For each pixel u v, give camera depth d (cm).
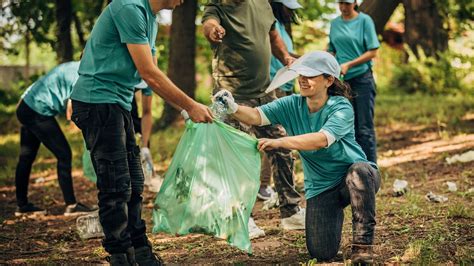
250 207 455
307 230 480
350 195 451
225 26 563
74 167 1106
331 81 459
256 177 457
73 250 580
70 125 1563
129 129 451
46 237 636
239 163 452
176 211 448
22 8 1391
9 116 1759
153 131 1537
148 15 428
